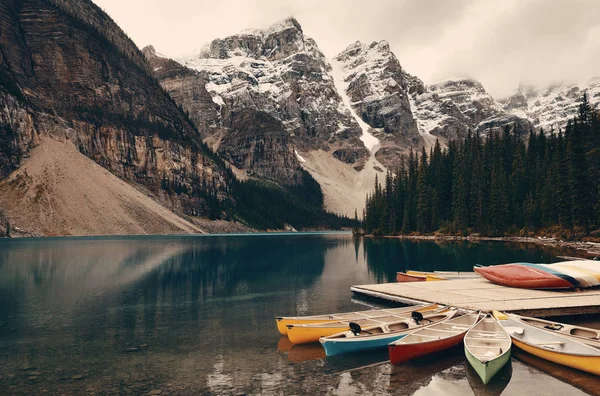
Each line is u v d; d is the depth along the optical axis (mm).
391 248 91375
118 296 35125
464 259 62656
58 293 36188
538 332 20219
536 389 16031
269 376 17297
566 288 31406
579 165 88312
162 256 70250
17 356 19766
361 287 35188
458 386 16328
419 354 19188
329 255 76625
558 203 94438
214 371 17844
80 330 24469
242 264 60625
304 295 35688
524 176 119938
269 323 26188
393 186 171500
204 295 35688
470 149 144500
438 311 24578
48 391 15711
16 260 59875
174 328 24953
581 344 17875
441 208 137000
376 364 18672
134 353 20234
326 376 17312
